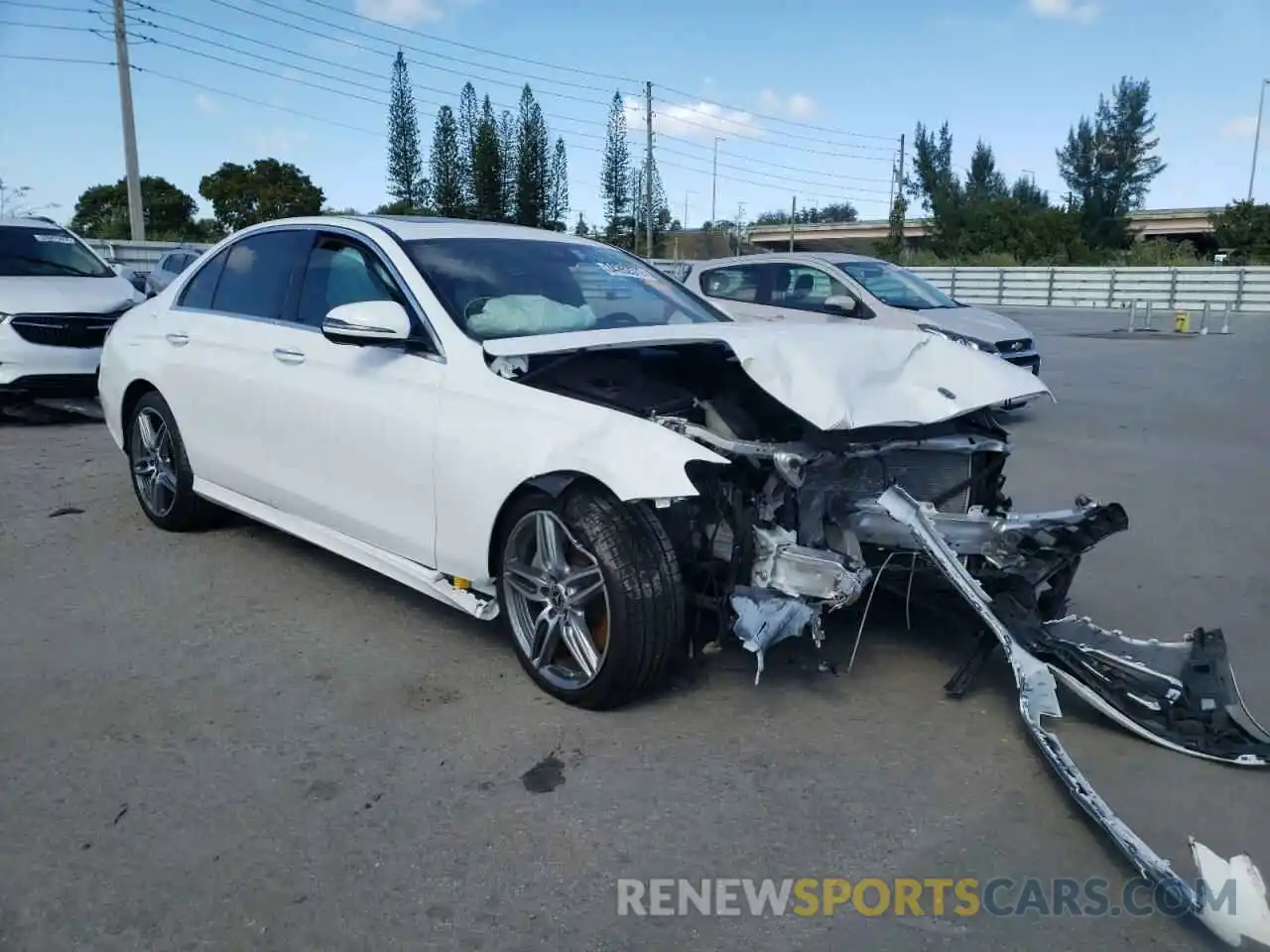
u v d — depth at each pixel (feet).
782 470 11.71
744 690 13.10
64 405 30.71
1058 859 9.75
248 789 10.63
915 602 14.26
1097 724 12.38
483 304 14.16
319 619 15.21
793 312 36.58
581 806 10.43
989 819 10.37
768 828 10.14
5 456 26.04
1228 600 17.01
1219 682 12.30
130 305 32.09
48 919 8.61
